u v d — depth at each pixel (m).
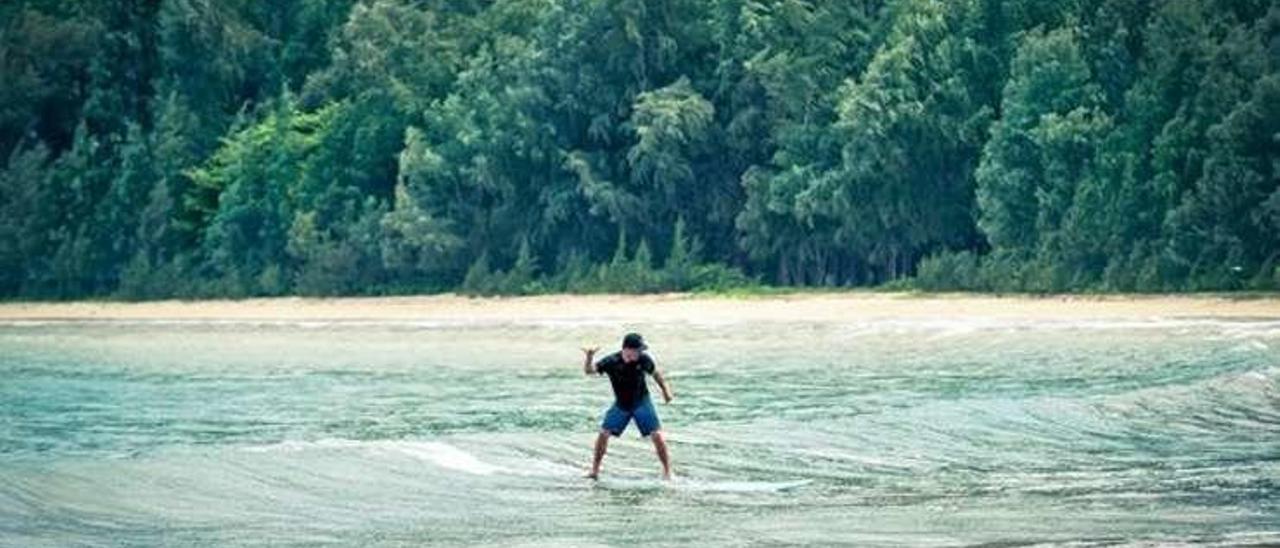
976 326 72.31
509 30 119.00
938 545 22.98
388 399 47.34
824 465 31.45
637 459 32.19
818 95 102.00
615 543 23.56
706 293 99.19
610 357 30.20
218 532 24.80
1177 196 88.00
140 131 124.31
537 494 28.41
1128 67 93.31
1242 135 85.62
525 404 45.06
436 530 24.86
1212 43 89.56
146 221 121.44
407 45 117.50
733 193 107.06
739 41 105.12
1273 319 70.19
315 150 118.31
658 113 103.38
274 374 58.44
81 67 130.50
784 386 47.66
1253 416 37.78
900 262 100.94
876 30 104.62
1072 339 63.44
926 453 32.94
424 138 112.56
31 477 28.50
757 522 25.23
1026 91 92.44
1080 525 24.47
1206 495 27.30
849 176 97.12
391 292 111.62
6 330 95.75
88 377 58.34
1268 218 84.81
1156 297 83.56
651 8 107.75
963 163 98.19
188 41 127.62
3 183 125.00
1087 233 88.50
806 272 103.44
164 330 91.81
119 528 25.08
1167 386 42.84
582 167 105.94
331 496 27.88
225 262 118.50
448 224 109.19
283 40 133.00
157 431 39.66
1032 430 35.81
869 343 65.62
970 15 98.25
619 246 105.00
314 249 112.94
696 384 49.00
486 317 91.75
